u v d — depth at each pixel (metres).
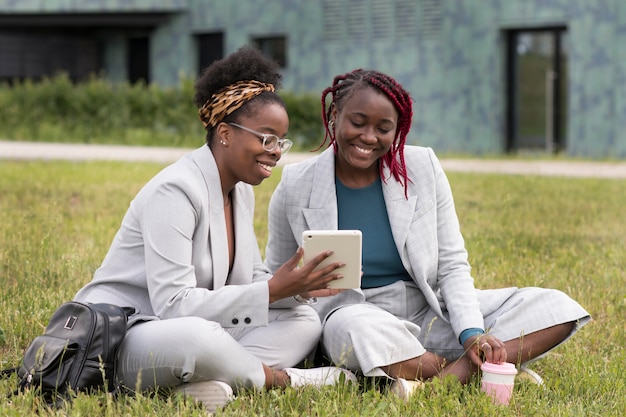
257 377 4.66
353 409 4.50
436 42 23.05
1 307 6.22
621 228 10.45
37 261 7.48
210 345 4.50
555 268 7.94
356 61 24.44
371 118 4.90
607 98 20.89
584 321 5.07
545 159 20.19
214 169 4.83
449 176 15.53
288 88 25.61
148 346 4.53
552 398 4.88
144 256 4.84
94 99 23.55
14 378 4.75
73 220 10.06
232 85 4.78
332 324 4.91
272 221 5.44
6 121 23.22
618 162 19.56
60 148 20.30
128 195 12.27
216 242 4.83
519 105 22.39
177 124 23.28
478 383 4.87
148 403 4.41
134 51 29.05
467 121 22.72
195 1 27.17
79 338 4.47
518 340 5.05
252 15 26.12
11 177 13.98
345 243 4.64
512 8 21.84
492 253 8.55
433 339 5.22
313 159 5.39
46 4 26.92
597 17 20.84
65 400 4.35
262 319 4.66
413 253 5.16
